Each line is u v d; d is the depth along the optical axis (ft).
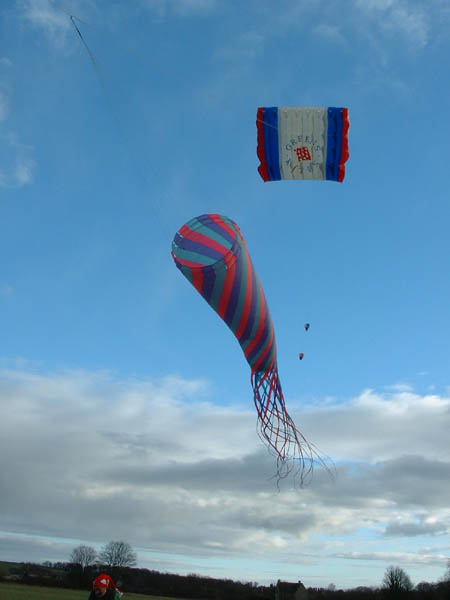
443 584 331.36
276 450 46.14
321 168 49.90
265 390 46.60
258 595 394.93
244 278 42.29
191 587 366.02
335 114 47.91
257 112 49.08
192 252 42.06
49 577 330.34
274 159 50.29
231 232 43.01
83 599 211.20
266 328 44.34
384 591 353.10
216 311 44.11
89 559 347.15
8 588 245.24
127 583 359.46
